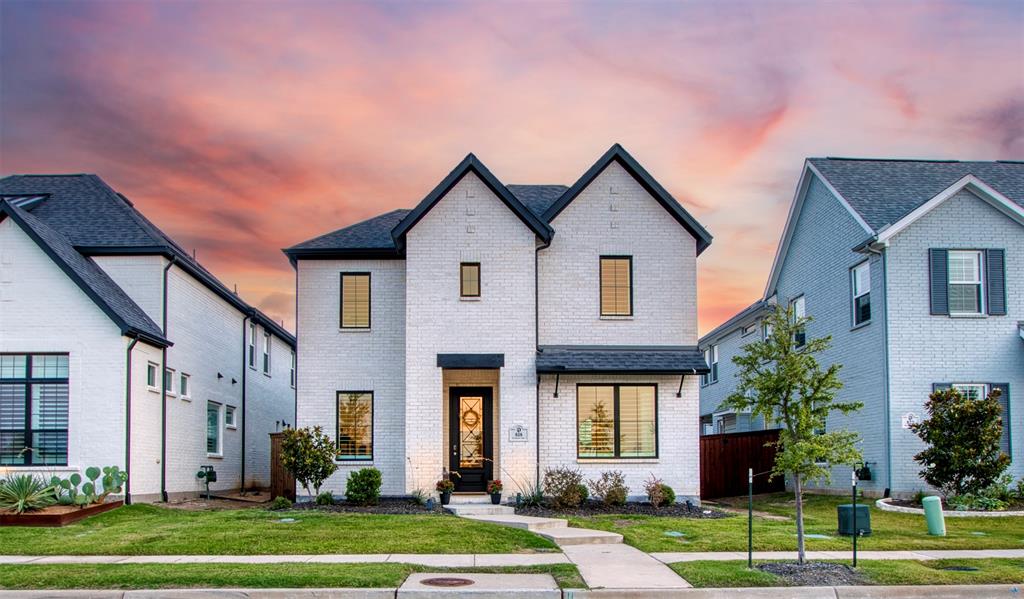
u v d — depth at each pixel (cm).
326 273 2484
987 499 2103
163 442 2375
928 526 1772
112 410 2138
